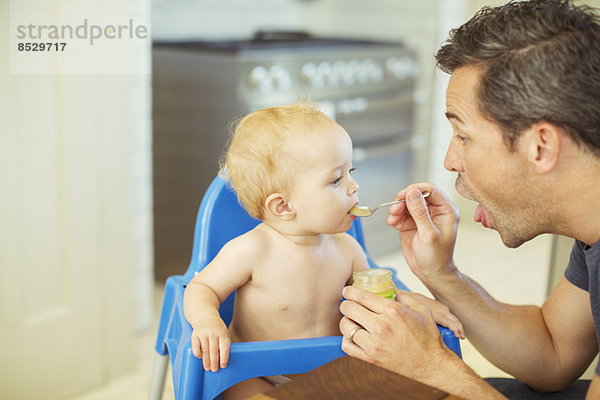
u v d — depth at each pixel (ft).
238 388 3.55
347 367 2.28
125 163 6.66
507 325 3.82
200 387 3.09
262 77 8.36
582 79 2.74
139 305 7.83
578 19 2.81
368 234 10.39
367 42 10.55
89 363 6.72
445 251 3.67
